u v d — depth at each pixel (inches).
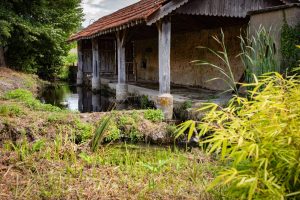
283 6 277.4
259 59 264.7
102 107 472.7
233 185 91.1
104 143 252.8
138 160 200.1
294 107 87.0
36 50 751.7
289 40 275.6
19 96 362.6
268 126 84.8
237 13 347.6
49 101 536.7
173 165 185.9
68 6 848.9
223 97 366.6
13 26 655.8
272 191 80.3
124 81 457.4
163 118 301.3
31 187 148.5
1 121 239.9
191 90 456.1
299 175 86.3
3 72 609.0
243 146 86.7
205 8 333.4
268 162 85.3
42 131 242.1
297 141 83.5
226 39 428.1
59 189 148.3
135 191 150.3
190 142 251.9
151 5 346.3
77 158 197.5
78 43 764.0
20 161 181.0
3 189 146.5
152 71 655.1
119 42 451.2
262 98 92.5
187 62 526.0
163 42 321.1
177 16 399.5
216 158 183.3
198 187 152.5
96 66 614.9
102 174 170.9
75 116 273.4
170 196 144.3
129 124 272.2
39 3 709.9
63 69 930.7
